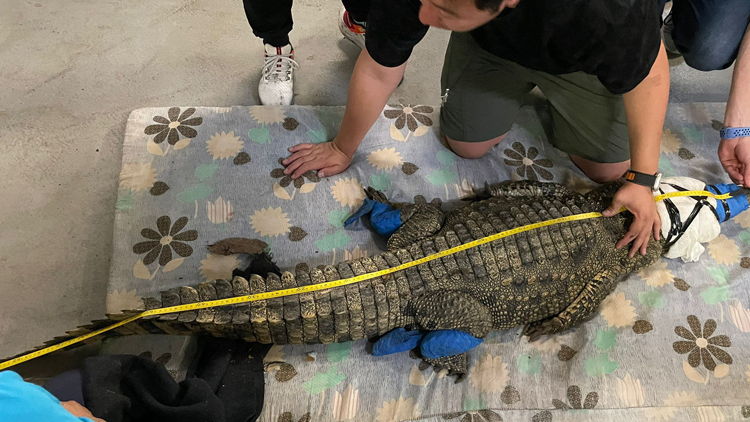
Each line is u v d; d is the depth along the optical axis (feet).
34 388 2.61
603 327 5.77
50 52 8.15
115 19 8.69
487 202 6.07
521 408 5.26
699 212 5.97
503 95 6.24
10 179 6.84
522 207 5.82
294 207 6.26
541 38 4.41
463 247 5.33
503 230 5.49
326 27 9.05
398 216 5.98
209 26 8.82
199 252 5.87
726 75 8.72
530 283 5.32
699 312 5.93
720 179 6.97
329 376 5.32
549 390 5.38
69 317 5.97
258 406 5.01
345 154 6.44
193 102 7.90
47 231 6.49
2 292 6.01
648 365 5.54
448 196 6.63
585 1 3.86
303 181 6.44
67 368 5.39
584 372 5.47
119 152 7.23
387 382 5.34
